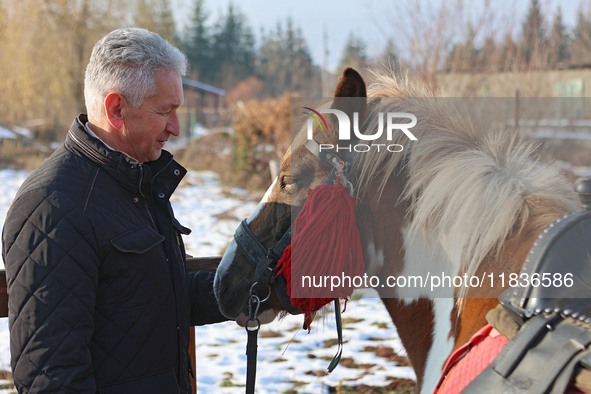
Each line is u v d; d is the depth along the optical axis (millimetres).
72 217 1106
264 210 1435
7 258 1101
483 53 8148
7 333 3311
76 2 16000
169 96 1231
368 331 3549
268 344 3342
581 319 878
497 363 919
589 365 816
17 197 1137
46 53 15344
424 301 1235
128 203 1241
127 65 1176
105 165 1213
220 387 2715
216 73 52031
